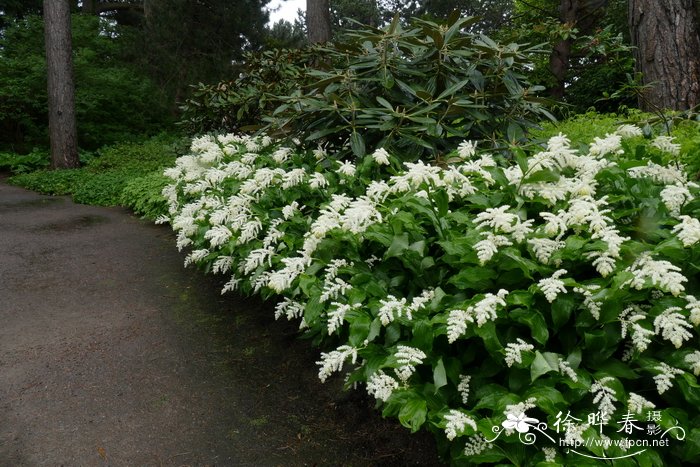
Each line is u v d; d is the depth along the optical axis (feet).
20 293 13.71
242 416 7.96
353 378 5.72
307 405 8.19
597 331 4.57
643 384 4.76
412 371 4.59
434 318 4.65
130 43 55.16
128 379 9.06
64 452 7.10
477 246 4.85
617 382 4.26
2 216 24.29
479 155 8.91
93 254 17.60
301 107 11.22
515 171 6.39
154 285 14.17
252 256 7.41
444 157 9.47
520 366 4.35
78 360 9.77
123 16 69.31
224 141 13.60
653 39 15.33
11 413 8.04
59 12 37.58
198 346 10.29
